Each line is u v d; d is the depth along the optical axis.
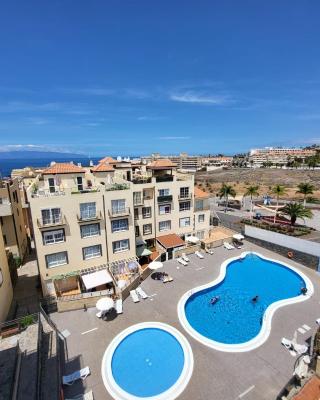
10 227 37.94
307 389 15.58
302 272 34.09
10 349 17.70
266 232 42.53
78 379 18.30
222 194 76.06
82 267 33.16
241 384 17.80
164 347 21.69
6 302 25.61
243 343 21.72
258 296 29.70
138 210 40.16
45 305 27.25
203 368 19.09
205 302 28.56
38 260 30.31
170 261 37.56
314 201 78.31
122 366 19.78
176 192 43.00
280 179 142.12
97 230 33.66
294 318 24.80
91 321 24.78
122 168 49.91
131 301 27.91
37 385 15.34
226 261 37.41
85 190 32.81
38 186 37.34
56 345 20.34
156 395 17.22
